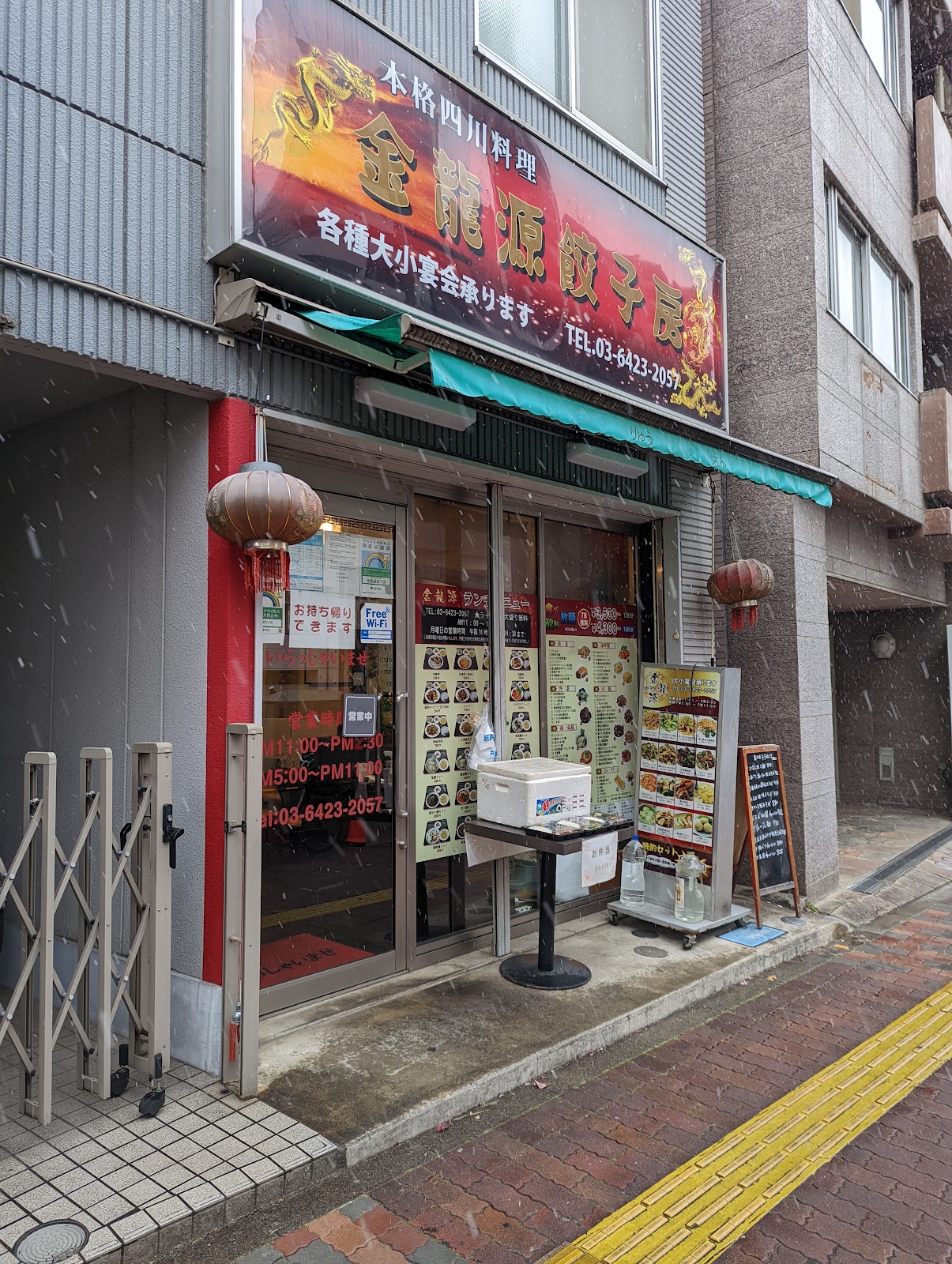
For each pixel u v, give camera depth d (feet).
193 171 13.09
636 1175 10.91
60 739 15.88
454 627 18.74
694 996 16.99
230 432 13.21
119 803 14.53
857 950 21.15
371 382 14.65
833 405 27.25
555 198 18.89
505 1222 9.86
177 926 13.55
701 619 24.63
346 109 14.29
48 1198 9.50
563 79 20.99
